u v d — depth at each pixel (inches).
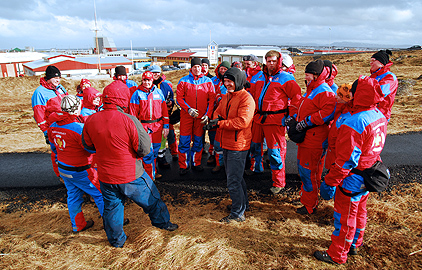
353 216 105.9
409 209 145.2
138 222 148.7
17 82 1183.6
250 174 201.9
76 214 139.6
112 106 112.9
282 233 131.6
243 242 125.3
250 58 197.6
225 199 170.4
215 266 110.2
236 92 132.9
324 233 131.1
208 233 132.3
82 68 1871.3
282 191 177.0
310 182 143.4
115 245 125.4
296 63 1790.1
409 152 229.9
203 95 192.7
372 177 99.3
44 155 269.6
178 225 141.1
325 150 149.6
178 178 201.8
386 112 165.2
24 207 172.4
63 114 125.1
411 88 596.4
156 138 187.3
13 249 127.8
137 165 120.4
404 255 112.6
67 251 124.6
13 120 555.8
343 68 1285.7
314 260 112.9
